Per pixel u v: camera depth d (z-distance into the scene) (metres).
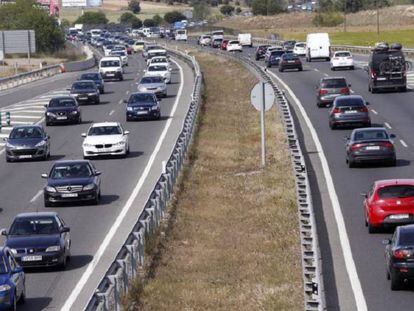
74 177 53.66
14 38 179.12
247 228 46.03
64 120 92.62
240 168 64.81
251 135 80.25
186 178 59.44
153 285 34.41
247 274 36.66
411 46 195.12
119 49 198.12
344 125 79.00
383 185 43.19
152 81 114.44
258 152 71.31
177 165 58.66
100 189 56.81
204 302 32.47
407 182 43.19
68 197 52.50
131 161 68.94
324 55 166.75
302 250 33.88
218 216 49.47
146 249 39.53
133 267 34.47
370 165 62.00
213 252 40.94
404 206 42.44
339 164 63.28
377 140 60.69
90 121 95.44
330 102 95.00
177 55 192.50
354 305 32.00
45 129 90.75
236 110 100.06
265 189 55.75
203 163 66.19
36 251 37.66
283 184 56.72
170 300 32.69
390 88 105.44
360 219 46.56
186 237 44.06
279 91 92.75
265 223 46.38
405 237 33.41
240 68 145.88
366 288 34.19
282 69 144.00
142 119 93.00
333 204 50.53
